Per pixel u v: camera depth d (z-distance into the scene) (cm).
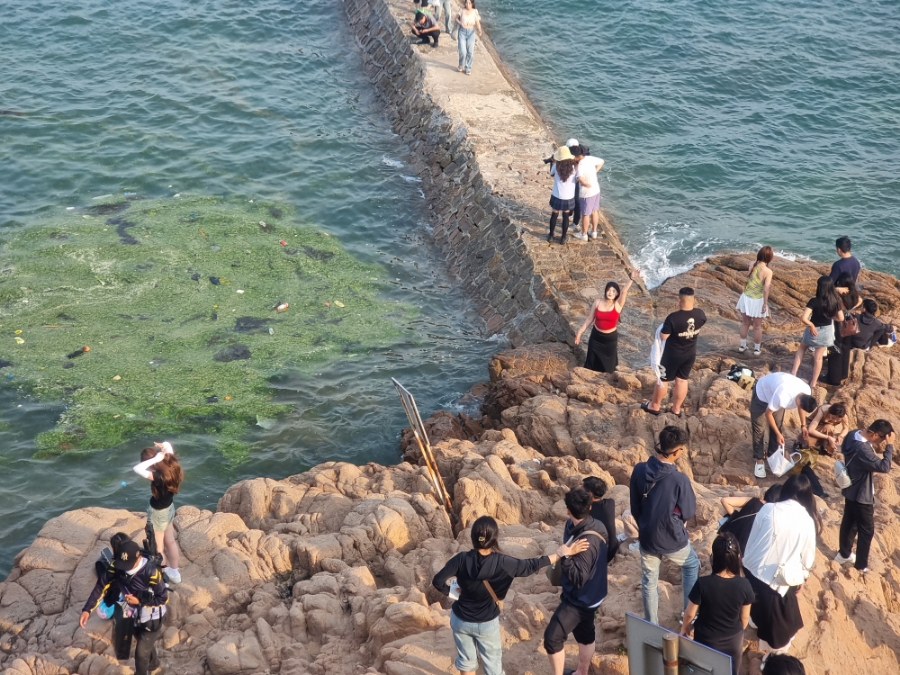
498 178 2128
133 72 2692
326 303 1869
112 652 905
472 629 744
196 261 1953
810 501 816
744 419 1253
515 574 729
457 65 2666
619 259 1858
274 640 914
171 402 1544
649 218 2211
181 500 1351
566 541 761
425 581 1003
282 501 1153
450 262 2047
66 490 1354
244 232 2075
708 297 1770
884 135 2545
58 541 1039
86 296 1809
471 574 728
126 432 1470
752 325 1507
